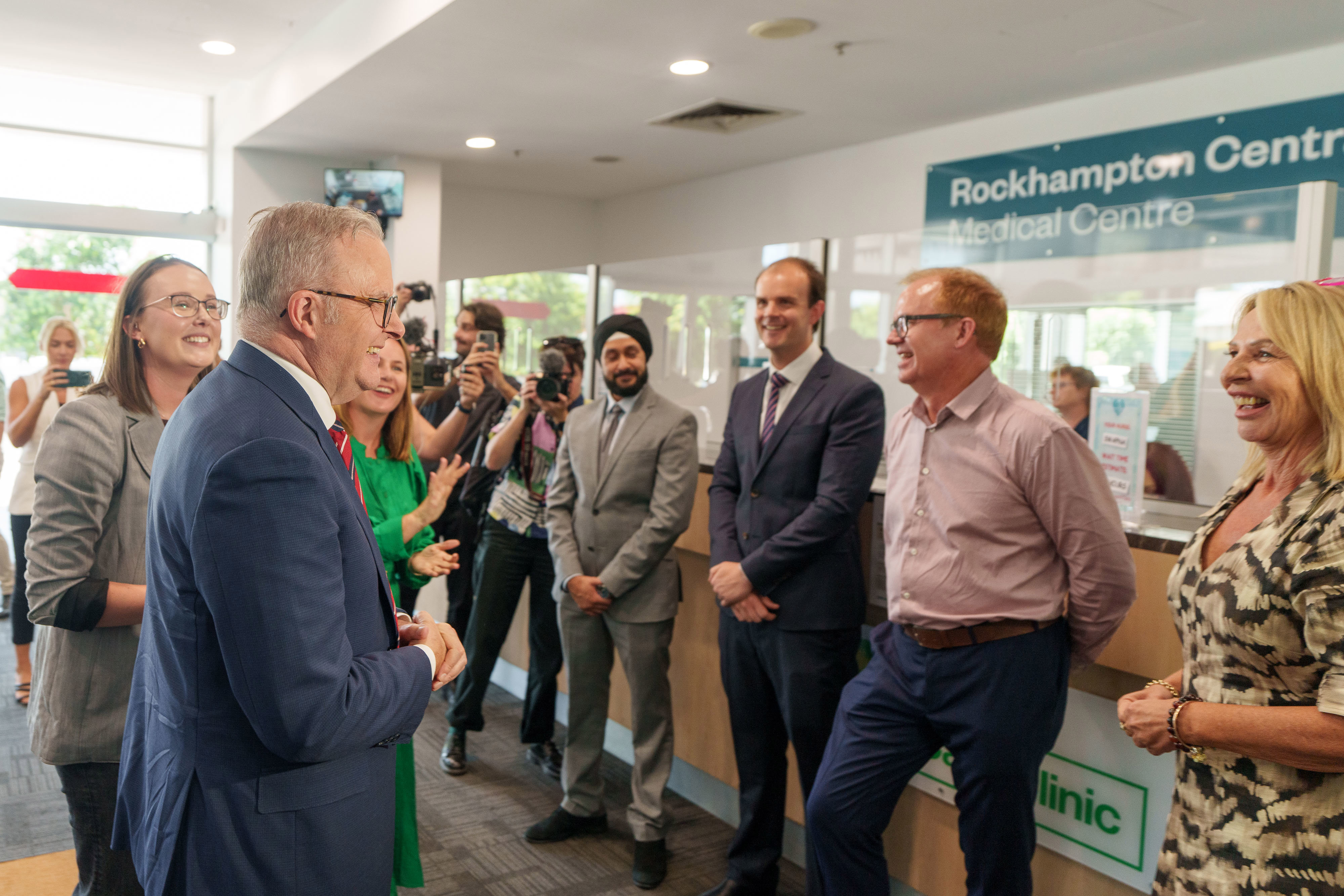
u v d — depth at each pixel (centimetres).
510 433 311
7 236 595
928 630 181
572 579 262
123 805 122
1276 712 117
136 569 161
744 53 388
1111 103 442
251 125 556
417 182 620
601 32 362
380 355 118
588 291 425
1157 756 164
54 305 590
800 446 223
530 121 512
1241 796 122
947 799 219
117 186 616
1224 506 137
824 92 448
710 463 365
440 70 416
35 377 410
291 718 98
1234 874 121
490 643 316
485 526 320
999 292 183
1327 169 367
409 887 190
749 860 237
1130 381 286
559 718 370
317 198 625
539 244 766
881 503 243
